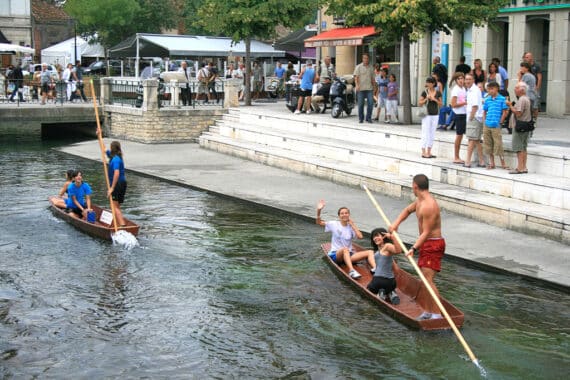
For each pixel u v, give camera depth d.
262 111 30.19
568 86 26.34
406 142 21.84
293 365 10.35
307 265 14.67
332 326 11.65
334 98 26.98
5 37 60.03
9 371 10.20
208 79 34.22
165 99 35.69
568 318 11.84
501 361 10.38
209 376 10.05
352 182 21.11
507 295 12.76
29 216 18.62
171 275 14.12
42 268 14.54
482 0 23.77
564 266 13.69
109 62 60.34
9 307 12.49
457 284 13.28
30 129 39.81
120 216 17.19
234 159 27.02
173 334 11.42
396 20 22.81
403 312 11.70
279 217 18.39
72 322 11.88
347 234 14.37
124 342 11.13
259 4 32.34
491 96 17.88
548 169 17.39
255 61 41.44
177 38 41.03
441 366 10.26
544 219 15.31
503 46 29.02
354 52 38.06
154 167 25.47
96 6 56.41
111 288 13.41
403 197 19.22
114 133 34.50
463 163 19.16
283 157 24.42
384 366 10.29
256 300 12.80
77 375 10.09
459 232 16.00
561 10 25.97
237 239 16.52
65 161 27.91
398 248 12.51
